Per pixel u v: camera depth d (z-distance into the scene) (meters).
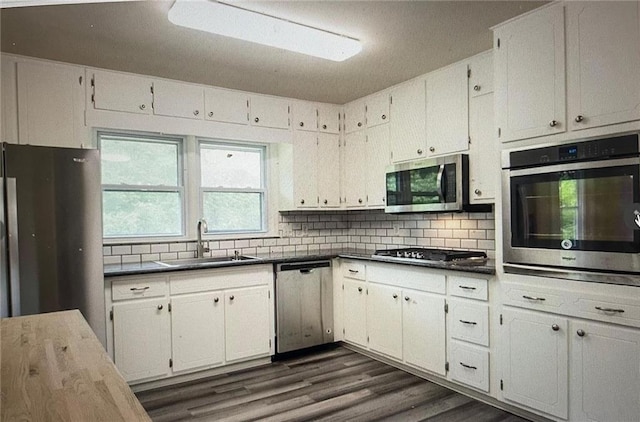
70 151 2.72
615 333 2.08
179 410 2.78
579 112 2.22
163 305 3.17
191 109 3.63
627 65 2.04
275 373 3.42
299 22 2.49
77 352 1.33
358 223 4.73
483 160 3.06
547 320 2.37
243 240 4.18
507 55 2.54
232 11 2.28
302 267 3.85
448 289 2.98
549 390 2.35
